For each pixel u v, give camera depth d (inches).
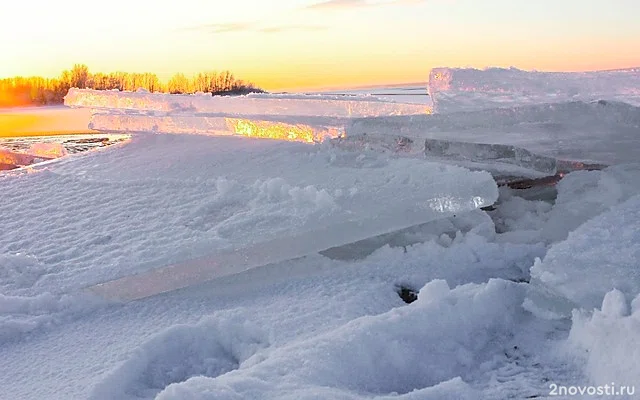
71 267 171.8
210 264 163.5
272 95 245.9
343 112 223.5
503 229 189.9
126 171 246.4
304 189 180.9
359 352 113.6
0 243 196.2
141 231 186.9
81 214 211.2
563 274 126.0
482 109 187.8
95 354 132.7
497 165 188.7
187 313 150.7
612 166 198.5
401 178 180.9
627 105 167.9
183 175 227.3
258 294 158.4
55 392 117.2
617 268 124.4
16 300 157.6
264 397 97.3
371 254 175.2
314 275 165.2
